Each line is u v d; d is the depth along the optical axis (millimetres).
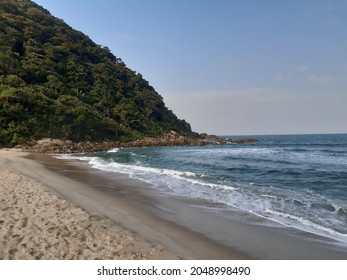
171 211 9078
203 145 62156
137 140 60344
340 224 7746
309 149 42812
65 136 48281
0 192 9641
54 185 12469
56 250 5348
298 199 10547
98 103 67125
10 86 49531
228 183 13945
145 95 87125
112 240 5930
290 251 6082
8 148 39125
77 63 75000
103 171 18297
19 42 66250
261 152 36281
